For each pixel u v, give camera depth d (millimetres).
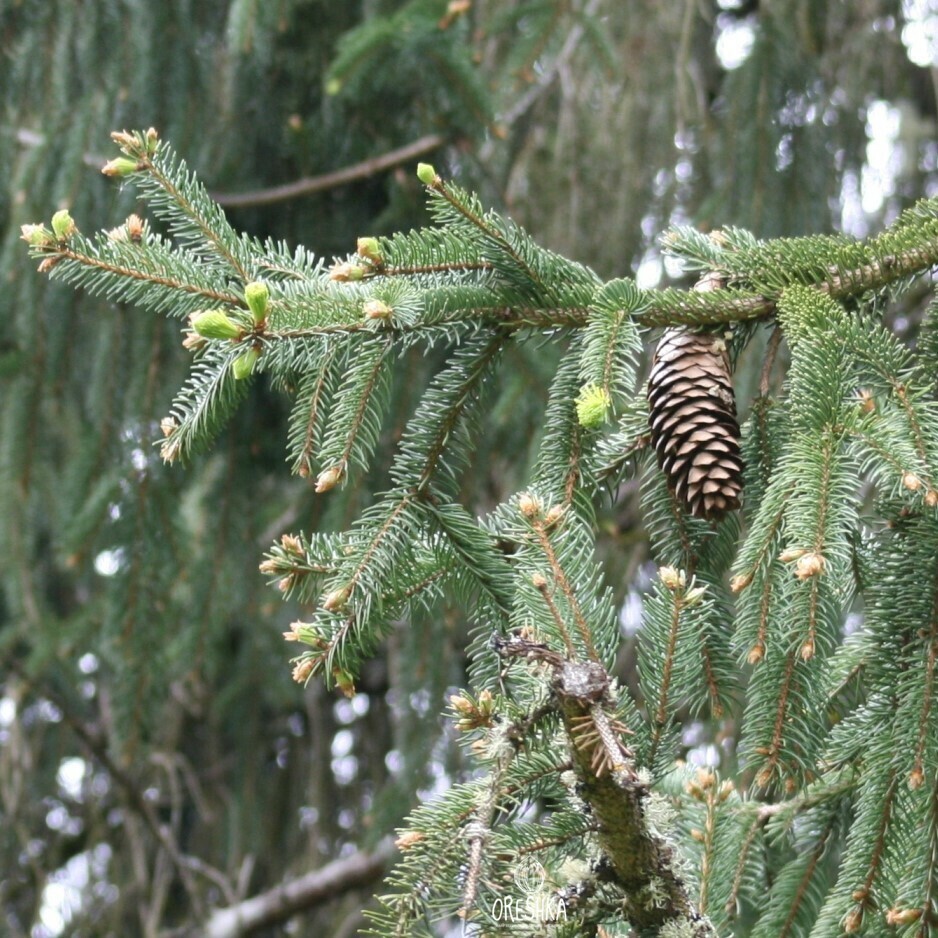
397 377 2961
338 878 4102
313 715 4371
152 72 3039
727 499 1345
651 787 1209
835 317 1383
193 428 1392
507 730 1149
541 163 3426
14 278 3098
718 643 1462
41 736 4426
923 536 1376
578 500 1487
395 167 3129
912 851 1334
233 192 3195
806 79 3197
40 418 3293
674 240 1578
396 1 3080
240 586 3363
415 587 1490
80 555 3004
